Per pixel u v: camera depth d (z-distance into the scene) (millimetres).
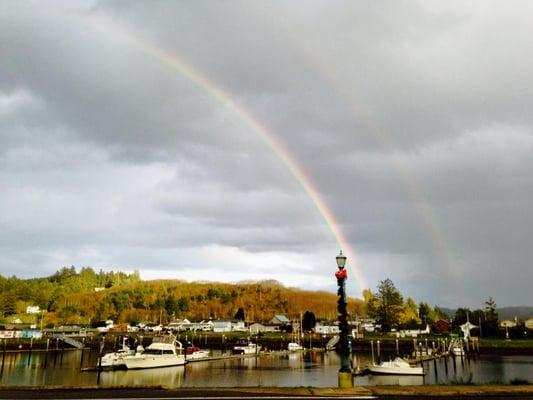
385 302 191000
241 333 195250
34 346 137500
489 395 19234
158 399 17844
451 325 191625
